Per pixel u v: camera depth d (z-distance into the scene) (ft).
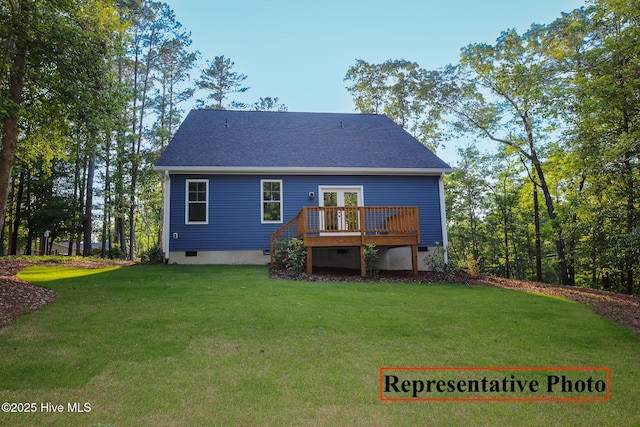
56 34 30.22
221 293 27.04
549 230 67.92
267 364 14.97
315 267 48.93
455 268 43.91
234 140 50.85
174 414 11.20
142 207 103.50
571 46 52.70
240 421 10.94
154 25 79.05
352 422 11.10
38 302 23.00
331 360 15.56
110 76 35.47
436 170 49.11
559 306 26.81
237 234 45.88
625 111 40.19
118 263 48.03
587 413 12.10
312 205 47.47
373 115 62.44
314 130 55.77
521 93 42.16
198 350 16.16
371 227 46.96
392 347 17.26
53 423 10.53
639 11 37.40
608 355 17.34
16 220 83.56
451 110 73.15
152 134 82.12
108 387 12.71
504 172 78.64
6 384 12.67
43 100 35.42
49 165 50.26
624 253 45.09
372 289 30.89
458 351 17.06
